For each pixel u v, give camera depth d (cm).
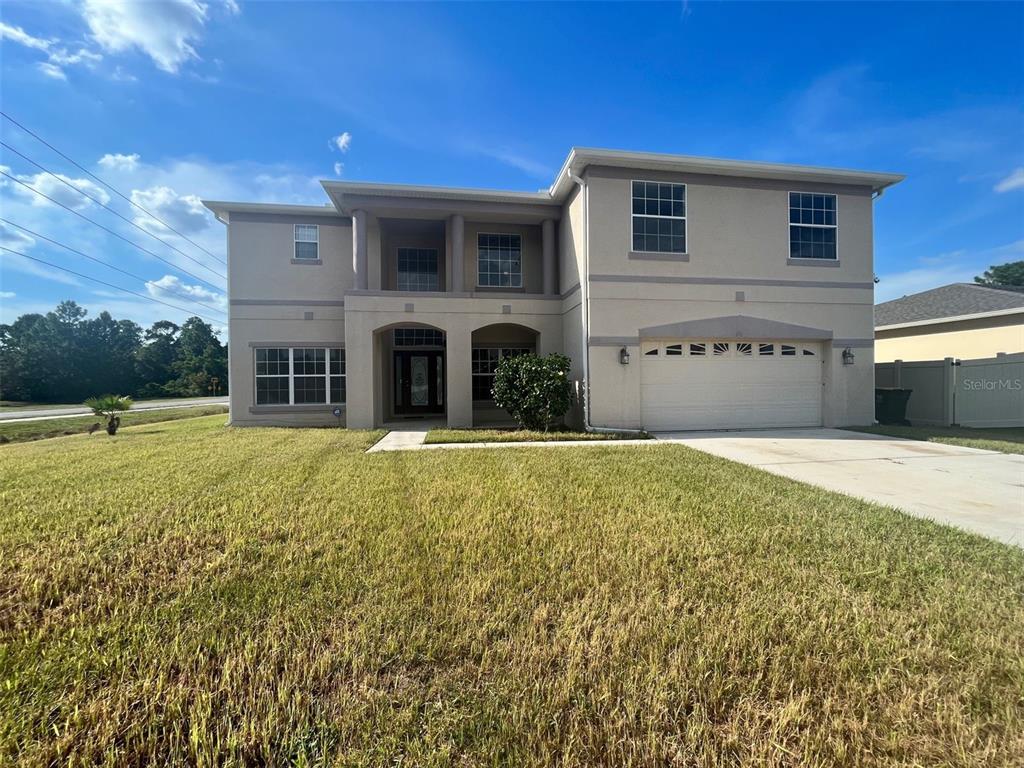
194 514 468
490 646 248
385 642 251
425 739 189
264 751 183
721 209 1216
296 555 366
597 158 1133
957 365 1319
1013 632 266
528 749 185
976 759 180
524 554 367
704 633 258
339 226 1442
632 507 495
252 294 1411
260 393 1414
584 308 1164
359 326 1262
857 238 1280
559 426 1244
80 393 5088
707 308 1206
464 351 1293
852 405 1277
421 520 450
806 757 181
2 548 382
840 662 235
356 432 1158
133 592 309
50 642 253
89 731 192
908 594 310
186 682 222
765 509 491
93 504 502
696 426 1218
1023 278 3800
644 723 197
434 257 1541
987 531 443
